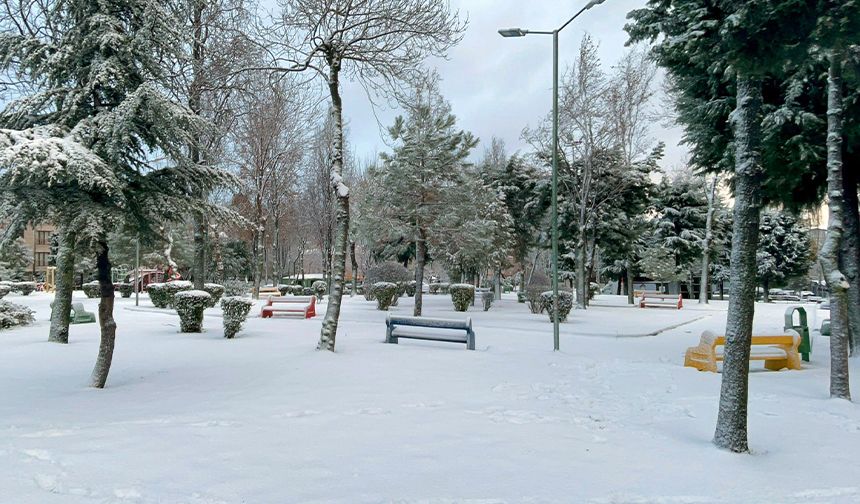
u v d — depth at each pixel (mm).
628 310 27422
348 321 18984
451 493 3992
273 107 26516
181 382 8102
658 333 16984
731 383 5328
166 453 4758
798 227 45156
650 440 5527
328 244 40844
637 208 31594
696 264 44188
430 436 5461
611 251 32594
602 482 4301
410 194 20375
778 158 10594
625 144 27469
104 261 7711
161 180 7875
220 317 19766
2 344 11953
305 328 16047
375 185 20766
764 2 4703
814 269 59031
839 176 7938
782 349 10242
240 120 25031
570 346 13320
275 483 4113
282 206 41062
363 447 5059
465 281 39625
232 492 3920
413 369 9336
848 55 5805
